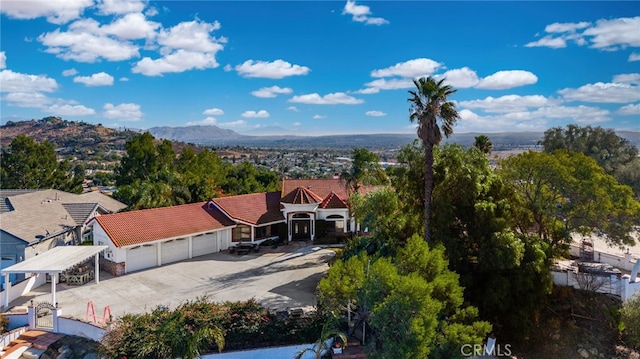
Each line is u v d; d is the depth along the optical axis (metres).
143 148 62.34
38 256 30.83
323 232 45.47
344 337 21.28
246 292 30.50
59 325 24.84
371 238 34.00
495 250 26.97
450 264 28.09
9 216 36.28
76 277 32.25
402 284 19.31
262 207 45.41
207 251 41.34
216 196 54.31
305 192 45.12
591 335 27.88
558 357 26.81
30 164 64.25
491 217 28.23
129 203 50.78
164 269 36.31
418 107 29.45
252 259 39.19
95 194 53.31
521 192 35.28
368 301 20.38
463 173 29.45
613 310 28.19
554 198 34.31
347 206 45.38
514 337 27.17
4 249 33.41
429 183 29.33
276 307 27.52
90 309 27.52
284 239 44.56
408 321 18.86
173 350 21.11
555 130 64.12
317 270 35.53
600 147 61.25
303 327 23.52
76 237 41.59
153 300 29.19
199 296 29.80
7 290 28.30
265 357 22.23
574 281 30.92
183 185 52.66
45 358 22.56
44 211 41.03
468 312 22.00
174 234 37.81
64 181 68.94
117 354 21.00
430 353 19.78
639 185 56.31
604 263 34.25
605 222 33.91
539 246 28.59
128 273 35.25
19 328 24.83
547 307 29.78
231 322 23.16
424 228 30.31
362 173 41.81
